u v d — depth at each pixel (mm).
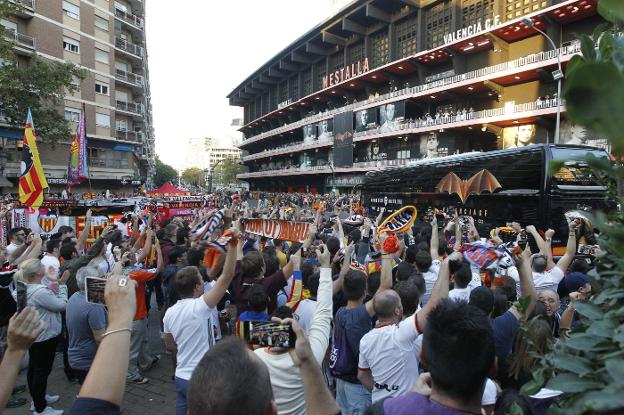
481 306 3643
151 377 6500
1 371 1989
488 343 1754
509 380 3400
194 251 6309
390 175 19750
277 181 93062
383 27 59906
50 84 25188
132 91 50406
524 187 11570
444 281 3447
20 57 34406
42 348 5219
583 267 6203
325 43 72562
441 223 14680
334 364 4211
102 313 5082
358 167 58844
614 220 1301
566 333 1743
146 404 5648
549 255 6184
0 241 10391
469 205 13938
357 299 4266
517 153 11922
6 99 24000
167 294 6941
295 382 2824
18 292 5406
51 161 37344
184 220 13828
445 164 15352
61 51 37688
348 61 68375
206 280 6461
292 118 86188
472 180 13633
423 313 3375
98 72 41875
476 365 1729
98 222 12852
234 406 1483
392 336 3479
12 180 35125
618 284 1363
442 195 15484
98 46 41812
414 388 2064
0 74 22812
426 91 46531
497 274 5180
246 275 4828
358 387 4094
